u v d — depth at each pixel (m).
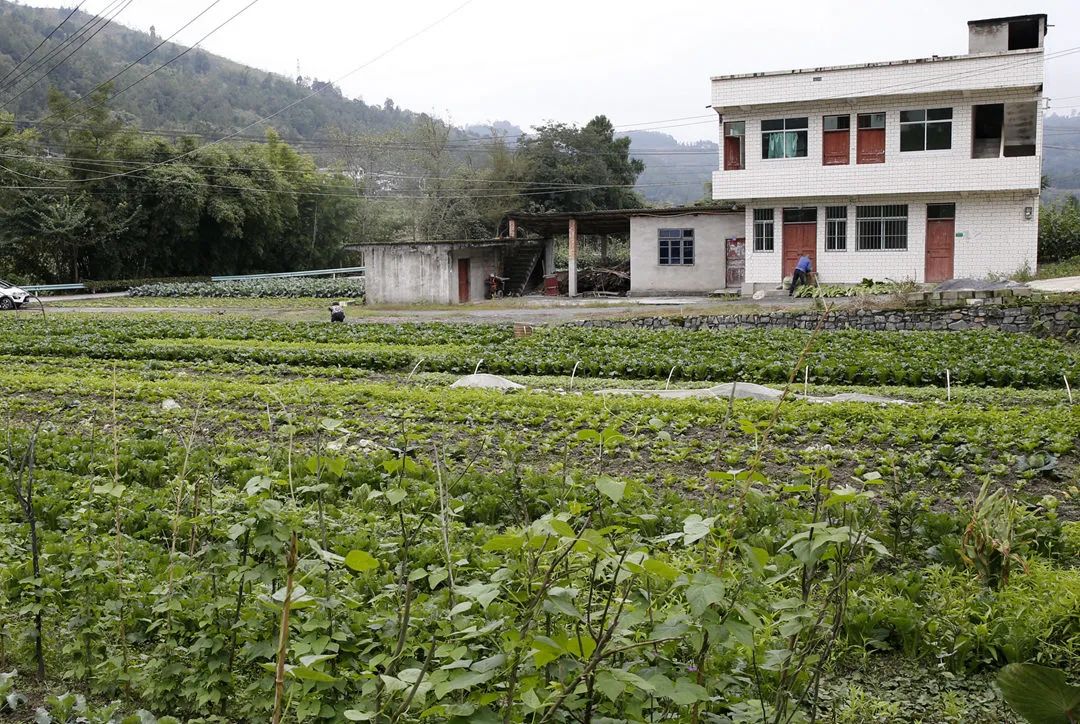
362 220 78.81
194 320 35.22
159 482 11.79
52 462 12.47
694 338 26.34
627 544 6.22
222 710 6.18
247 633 6.30
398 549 8.04
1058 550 8.85
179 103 125.31
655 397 17.78
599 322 31.94
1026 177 34.91
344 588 6.96
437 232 71.94
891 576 7.80
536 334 28.12
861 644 7.00
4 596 7.32
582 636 4.78
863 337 25.47
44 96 98.62
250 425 15.46
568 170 69.50
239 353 25.44
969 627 6.97
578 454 13.40
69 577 7.32
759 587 6.30
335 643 5.52
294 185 70.81
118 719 6.17
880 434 13.68
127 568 7.92
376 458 11.93
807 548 4.64
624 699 4.95
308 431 14.67
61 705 6.02
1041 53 33.97
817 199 38.22
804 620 5.11
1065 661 6.76
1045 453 12.34
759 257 39.47
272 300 50.38
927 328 28.17
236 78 163.12
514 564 6.32
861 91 36.22
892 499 9.89
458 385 20.45
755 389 18.55
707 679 5.01
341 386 19.94
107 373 22.81
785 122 37.97
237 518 7.09
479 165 100.75
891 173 36.56
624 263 49.25
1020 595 7.40
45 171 58.59
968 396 18.08
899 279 37.34
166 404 17.62
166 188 59.97
